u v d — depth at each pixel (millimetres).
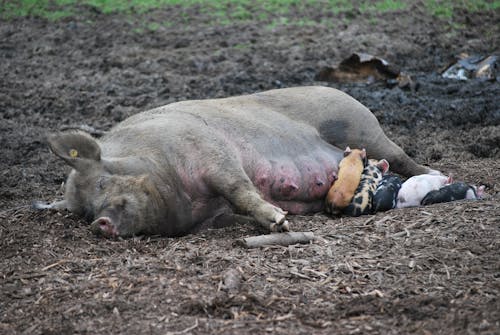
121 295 8727
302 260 9578
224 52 24328
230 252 9836
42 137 17641
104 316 8258
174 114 11914
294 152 12359
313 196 12438
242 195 10820
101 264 9523
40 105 19891
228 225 11398
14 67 23422
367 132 13375
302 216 12172
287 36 26031
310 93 13398
